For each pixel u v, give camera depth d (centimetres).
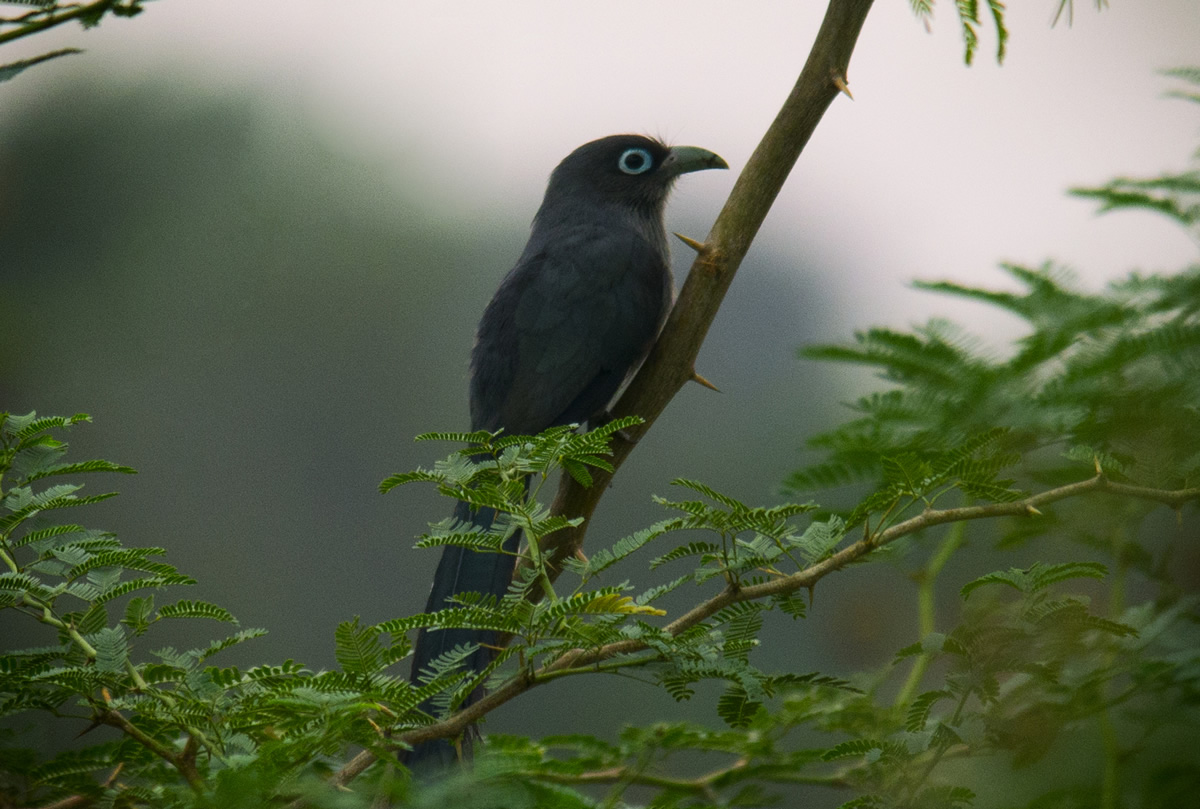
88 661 518
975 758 557
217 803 405
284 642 2377
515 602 498
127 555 539
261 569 2430
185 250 1873
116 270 1775
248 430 2438
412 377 2597
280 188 2008
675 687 510
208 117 1850
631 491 2042
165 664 516
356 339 2450
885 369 652
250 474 2442
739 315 2117
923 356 629
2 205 1762
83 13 525
